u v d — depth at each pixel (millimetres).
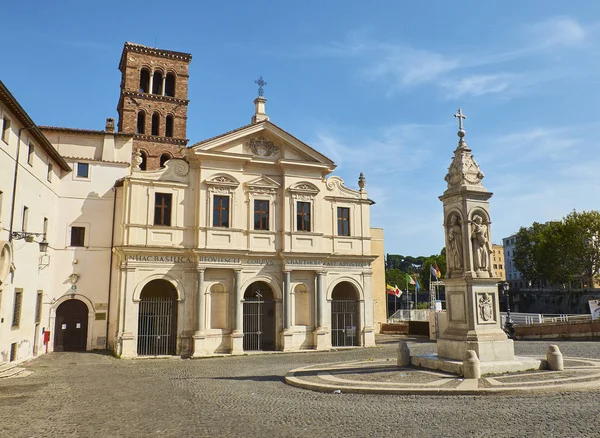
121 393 17688
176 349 32406
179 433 11422
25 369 24531
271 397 15961
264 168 36625
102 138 36844
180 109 51938
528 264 102625
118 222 35000
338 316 38875
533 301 91125
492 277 18969
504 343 18406
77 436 11344
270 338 39469
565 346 32531
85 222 34625
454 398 14219
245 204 35500
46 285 31938
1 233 23016
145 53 51375
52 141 35719
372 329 37906
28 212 27188
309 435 10906
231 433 11289
